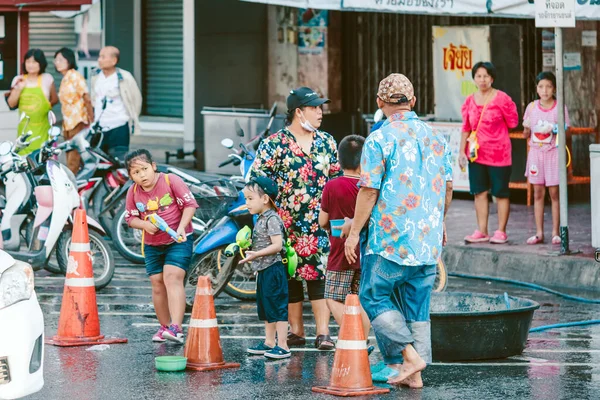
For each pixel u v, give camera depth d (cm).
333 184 1186
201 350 1188
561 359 1226
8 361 923
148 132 2780
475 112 1833
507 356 1227
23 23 2311
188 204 1290
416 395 1072
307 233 1266
